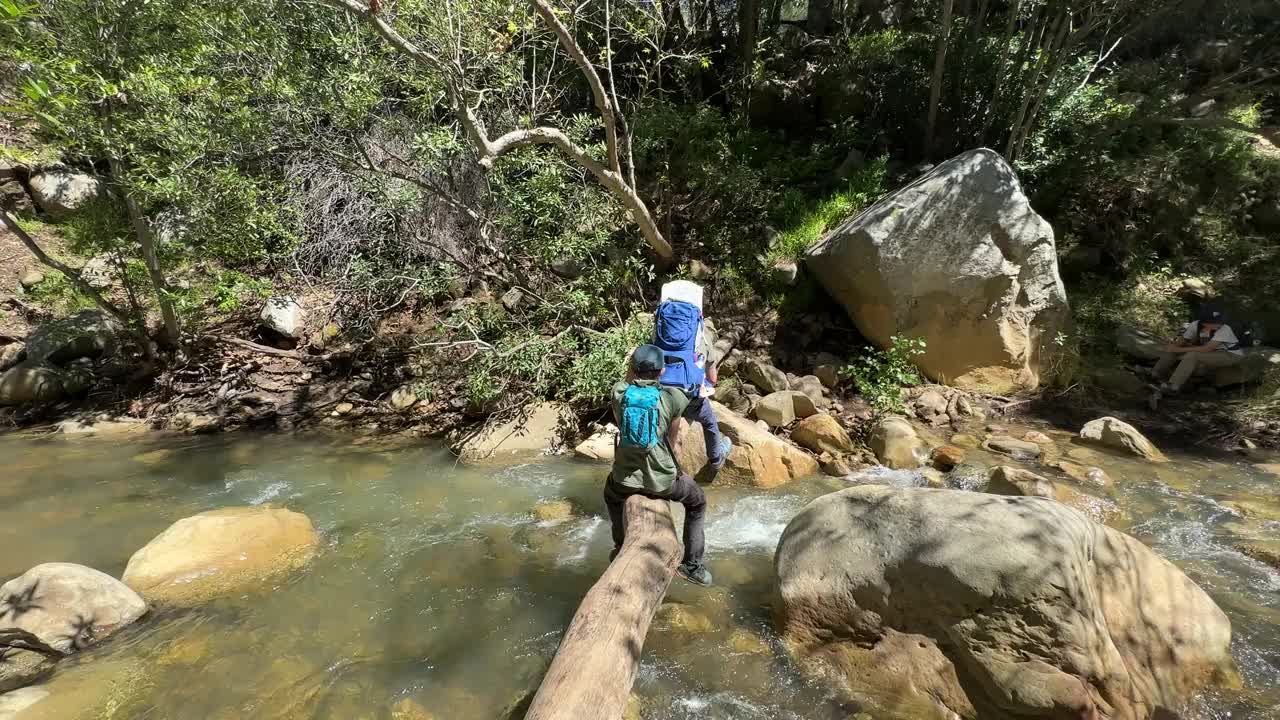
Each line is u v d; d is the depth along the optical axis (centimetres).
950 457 564
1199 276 830
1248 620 360
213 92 632
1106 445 596
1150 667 307
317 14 681
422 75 681
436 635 373
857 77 1002
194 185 643
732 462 549
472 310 744
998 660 299
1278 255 818
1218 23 1097
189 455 638
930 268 686
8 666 342
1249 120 965
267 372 791
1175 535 450
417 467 611
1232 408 659
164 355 806
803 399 655
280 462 623
